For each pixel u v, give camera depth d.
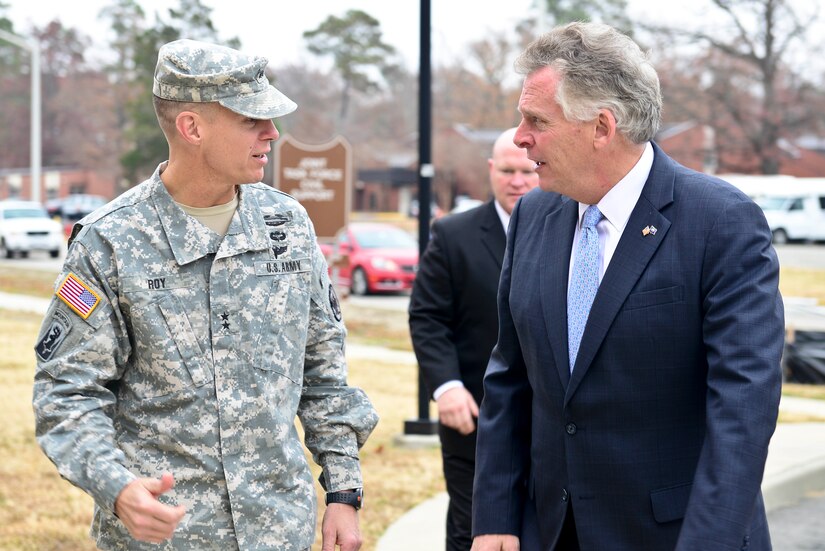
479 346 3.92
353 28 63.62
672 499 2.34
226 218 2.39
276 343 2.38
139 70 43.34
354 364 11.32
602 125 2.33
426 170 7.11
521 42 53.72
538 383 2.51
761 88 38.44
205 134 2.29
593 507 2.40
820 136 37.16
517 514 2.62
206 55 2.30
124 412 2.34
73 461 2.21
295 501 2.40
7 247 28.97
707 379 2.27
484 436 2.68
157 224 2.33
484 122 57.62
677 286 2.31
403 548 4.69
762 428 2.16
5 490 5.66
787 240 33.53
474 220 3.94
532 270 2.55
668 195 2.36
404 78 65.81
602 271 2.42
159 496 2.30
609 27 2.38
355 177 67.00
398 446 6.95
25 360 10.74
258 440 2.34
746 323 2.21
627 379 2.35
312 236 2.50
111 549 2.36
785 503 5.92
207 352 2.32
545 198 2.66
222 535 2.31
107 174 67.19
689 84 38.19
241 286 2.36
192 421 2.31
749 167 38.72
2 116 71.94
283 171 12.58
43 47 71.56
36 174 35.44
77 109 70.06
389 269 19.69
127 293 2.29
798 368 10.46
